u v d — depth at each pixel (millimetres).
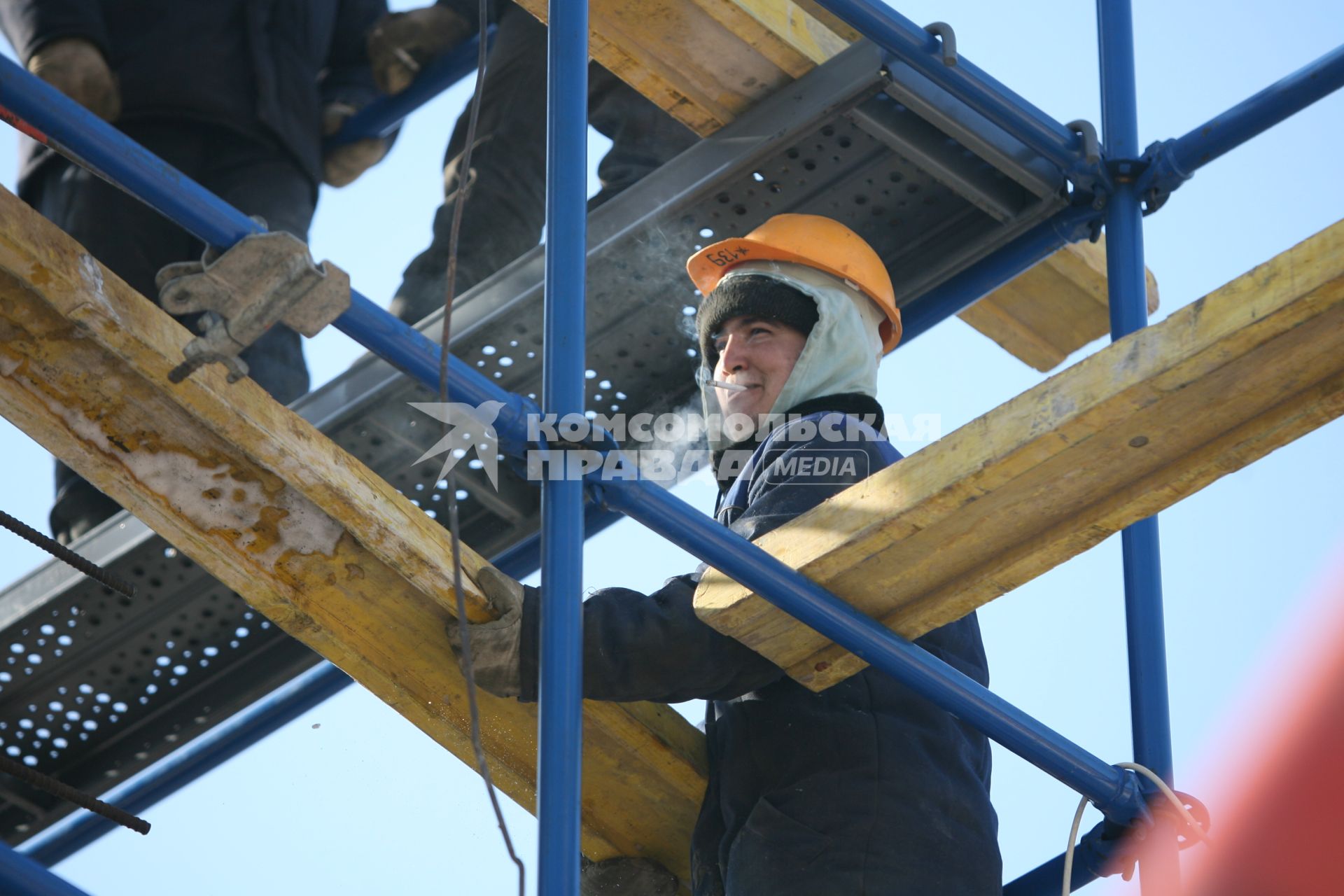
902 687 4770
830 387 5398
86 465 4336
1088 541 4289
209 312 3828
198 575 6305
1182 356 3744
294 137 7863
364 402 6156
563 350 4340
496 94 7586
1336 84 5891
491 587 4598
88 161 3832
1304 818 1113
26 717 6699
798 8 6184
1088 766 4789
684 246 6316
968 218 6402
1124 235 6156
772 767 4723
